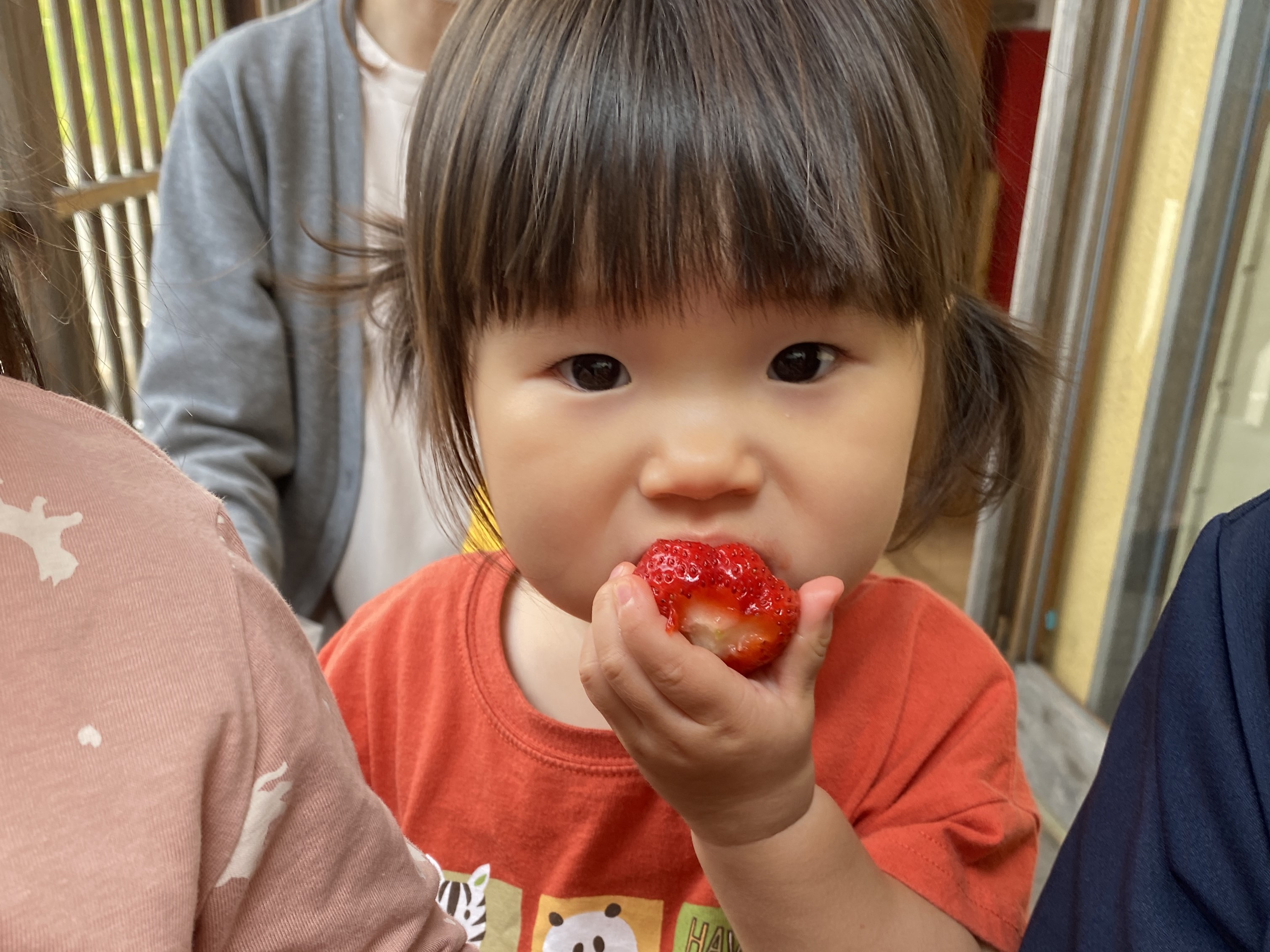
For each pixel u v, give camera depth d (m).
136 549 0.48
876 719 0.78
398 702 0.88
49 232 0.76
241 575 0.52
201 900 0.46
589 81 0.56
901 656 0.80
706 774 0.60
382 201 1.29
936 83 0.63
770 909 0.64
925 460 0.77
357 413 1.31
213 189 1.26
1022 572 1.67
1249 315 1.32
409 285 0.79
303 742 0.50
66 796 0.42
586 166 0.54
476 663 0.85
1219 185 1.30
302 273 1.29
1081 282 1.47
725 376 0.56
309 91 1.28
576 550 0.60
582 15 0.58
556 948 0.79
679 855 0.78
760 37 0.56
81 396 0.93
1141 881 0.56
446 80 0.64
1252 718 0.53
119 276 1.32
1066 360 1.21
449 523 1.09
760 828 0.62
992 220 1.11
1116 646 1.50
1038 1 1.43
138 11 1.52
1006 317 0.84
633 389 0.57
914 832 0.71
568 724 0.81
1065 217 1.45
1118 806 0.63
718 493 0.57
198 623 0.48
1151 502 1.44
